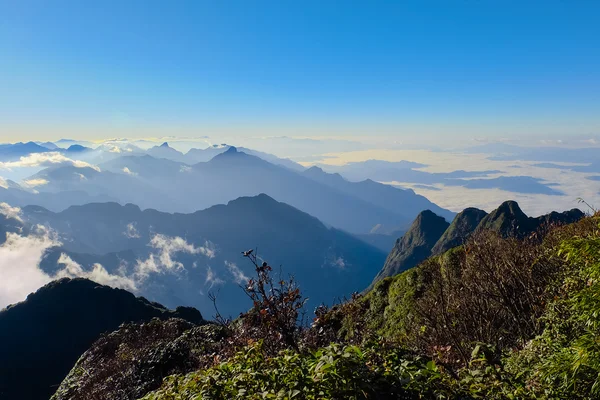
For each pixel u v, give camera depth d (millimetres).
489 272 7469
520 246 8242
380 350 4301
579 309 4473
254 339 6711
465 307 6840
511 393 3676
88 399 11250
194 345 11055
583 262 5391
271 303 6277
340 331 8992
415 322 8633
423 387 3490
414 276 11148
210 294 7516
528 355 4969
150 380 10516
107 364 12977
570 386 3771
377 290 12594
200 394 4148
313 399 3398
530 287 7172
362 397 3352
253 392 3908
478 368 4086
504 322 7008
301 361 4219
